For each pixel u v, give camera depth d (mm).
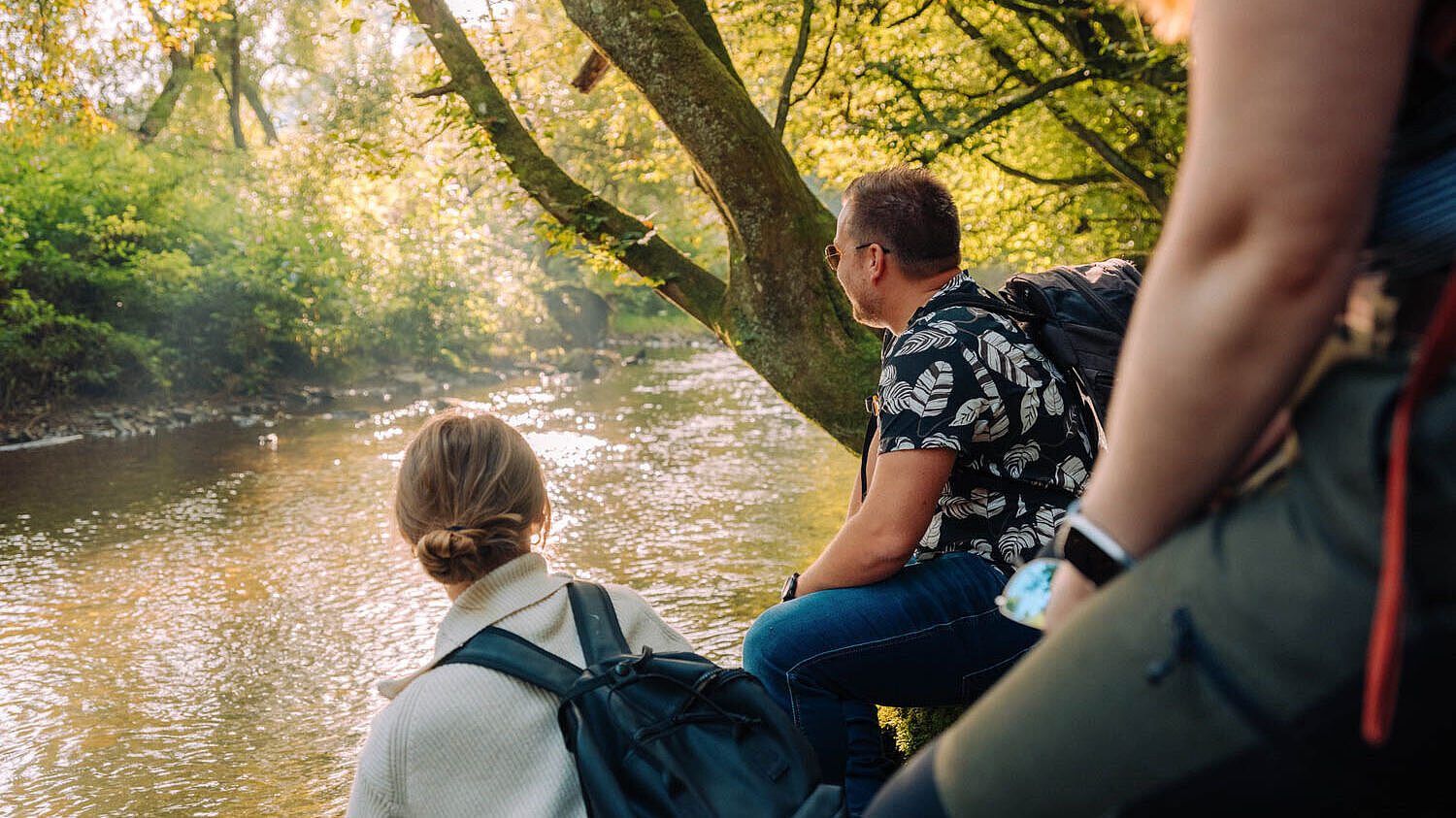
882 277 2541
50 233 14852
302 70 28859
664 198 20250
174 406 14859
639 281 5457
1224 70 662
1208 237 667
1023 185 11492
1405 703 641
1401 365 651
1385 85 632
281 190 18578
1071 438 2375
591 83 6414
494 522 1854
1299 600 665
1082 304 2416
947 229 2527
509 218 24234
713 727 1710
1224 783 708
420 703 1758
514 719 1752
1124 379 728
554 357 21031
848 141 8906
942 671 2359
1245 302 651
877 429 2625
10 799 4500
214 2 9438
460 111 5789
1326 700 659
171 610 6805
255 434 13273
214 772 4676
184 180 17266
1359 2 625
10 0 9383
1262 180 640
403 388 17031
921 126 7867
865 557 2303
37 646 6242
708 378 18312
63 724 5219
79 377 14703
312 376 16953
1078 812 763
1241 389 668
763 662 2387
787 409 14328
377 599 6988
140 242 16094
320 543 8258
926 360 2301
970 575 2361
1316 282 645
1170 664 713
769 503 9000
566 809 1725
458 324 19266
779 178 4543
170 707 5375
